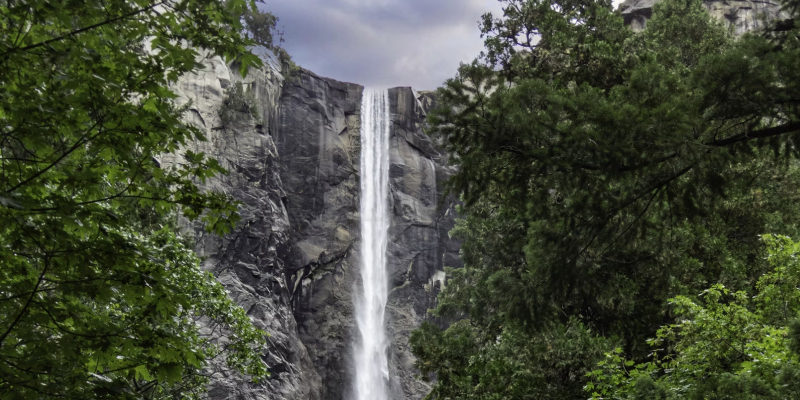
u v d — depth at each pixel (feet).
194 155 21.03
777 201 70.85
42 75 18.93
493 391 55.88
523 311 49.90
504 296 51.55
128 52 20.21
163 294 20.31
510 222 80.64
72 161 20.66
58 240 18.56
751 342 33.99
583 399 52.34
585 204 40.81
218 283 58.75
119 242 19.56
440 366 64.85
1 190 17.29
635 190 39.27
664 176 37.65
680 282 57.88
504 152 42.04
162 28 20.84
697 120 34.32
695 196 37.65
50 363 17.98
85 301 36.29
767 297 38.70
